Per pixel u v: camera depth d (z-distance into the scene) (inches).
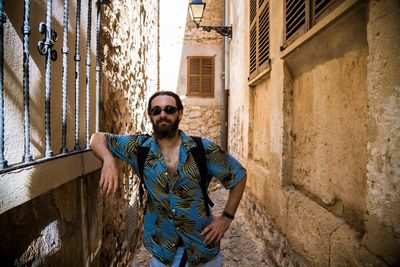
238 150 231.6
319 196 85.4
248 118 183.2
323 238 72.7
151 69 231.0
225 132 329.7
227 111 330.3
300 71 100.5
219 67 349.7
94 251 84.5
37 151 59.4
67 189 68.3
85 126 82.7
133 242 141.5
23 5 54.6
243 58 210.5
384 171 49.8
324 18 68.9
